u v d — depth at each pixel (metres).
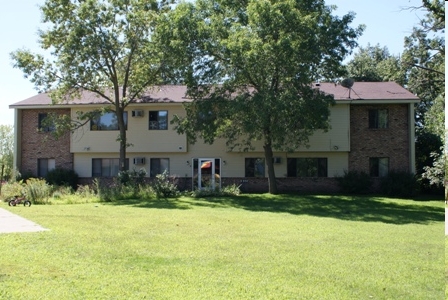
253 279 8.17
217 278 8.19
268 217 17.42
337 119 29.92
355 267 9.20
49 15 28.48
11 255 9.41
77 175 32.19
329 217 18.25
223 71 26.03
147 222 14.91
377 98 29.44
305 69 23.89
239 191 28.06
